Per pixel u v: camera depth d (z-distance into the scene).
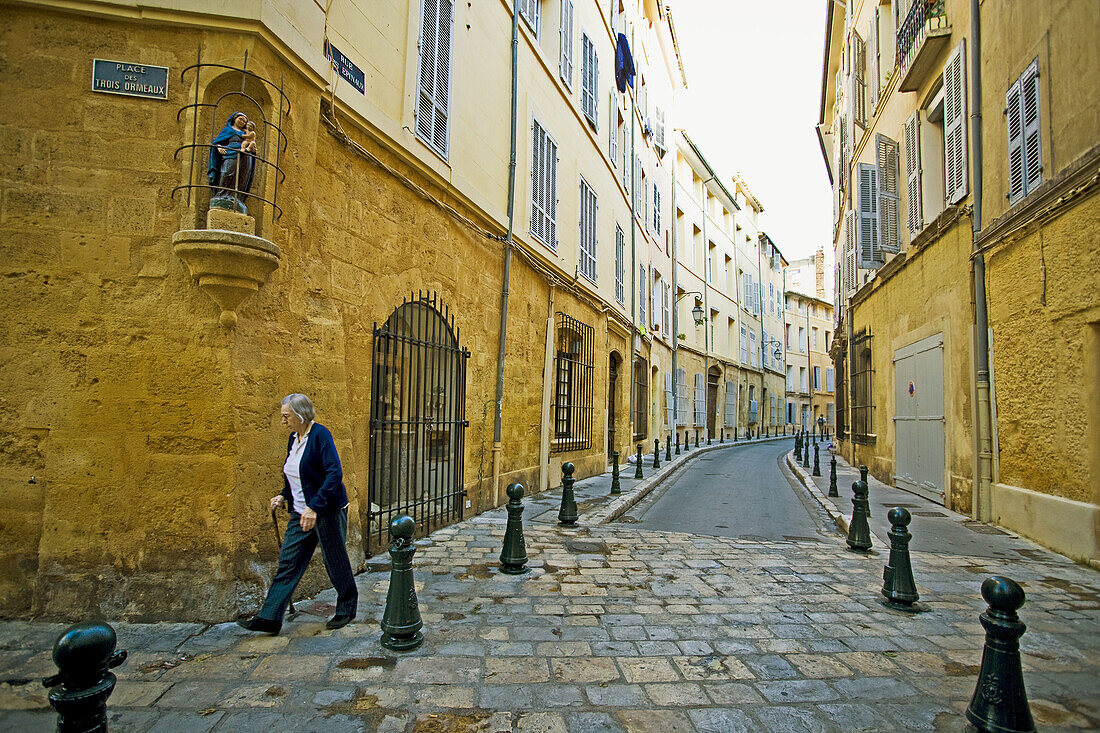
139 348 4.18
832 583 5.61
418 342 6.80
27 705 2.93
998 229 7.77
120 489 4.09
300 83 4.92
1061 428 6.68
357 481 5.77
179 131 4.31
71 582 3.96
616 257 16.64
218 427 4.18
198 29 4.35
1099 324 6.12
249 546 4.25
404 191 6.67
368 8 6.02
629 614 4.64
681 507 10.43
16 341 4.09
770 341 42.69
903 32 10.74
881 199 12.24
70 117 4.23
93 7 4.22
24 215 4.15
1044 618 4.71
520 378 10.26
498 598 4.94
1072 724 3.10
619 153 17.50
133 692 3.15
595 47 14.85
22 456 4.05
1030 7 7.10
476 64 8.59
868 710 3.21
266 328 4.55
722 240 33.22
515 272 10.05
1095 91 5.95
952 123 9.24
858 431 15.92
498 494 9.21
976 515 8.42
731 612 4.74
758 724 3.05
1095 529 6.12
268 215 4.49
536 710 3.13
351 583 4.17
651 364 21.28
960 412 9.04
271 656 3.64
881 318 13.40
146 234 4.24
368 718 3.00
